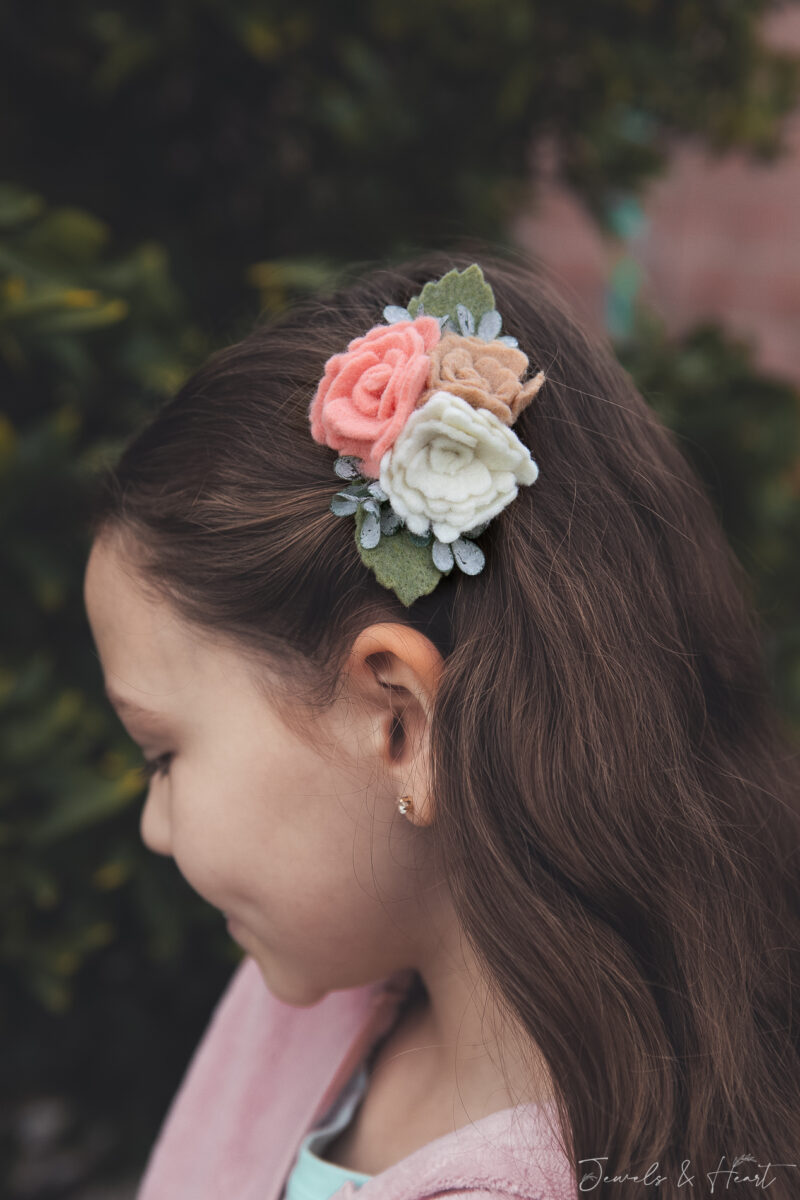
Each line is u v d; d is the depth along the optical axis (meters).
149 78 0.81
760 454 0.85
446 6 0.80
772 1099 0.45
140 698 0.47
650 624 0.46
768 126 0.98
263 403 0.46
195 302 0.86
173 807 0.47
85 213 0.83
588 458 0.46
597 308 1.78
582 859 0.44
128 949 0.83
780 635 0.85
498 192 0.90
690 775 0.46
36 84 0.80
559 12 0.85
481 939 0.44
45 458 0.68
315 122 0.83
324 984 0.48
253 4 0.76
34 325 0.67
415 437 0.42
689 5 0.88
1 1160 0.87
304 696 0.45
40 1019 0.82
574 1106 0.43
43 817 0.69
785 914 0.49
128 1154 0.88
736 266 1.92
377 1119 0.51
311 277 0.73
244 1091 0.56
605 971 0.44
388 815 0.45
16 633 0.71
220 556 0.46
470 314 0.45
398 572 0.43
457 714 0.43
